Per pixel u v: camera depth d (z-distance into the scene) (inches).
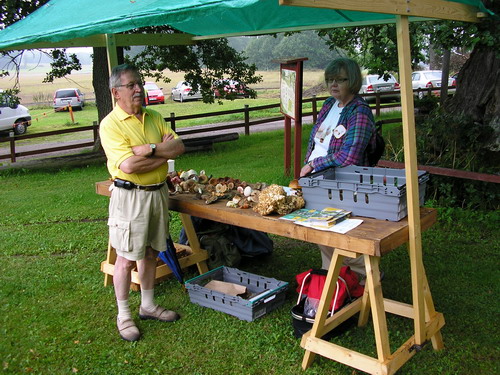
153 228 138.3
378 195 114.8
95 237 226.4
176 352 131.0
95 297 163.9
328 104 145.6
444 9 112.5
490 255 187.5
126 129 130.3
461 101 282.5
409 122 106.3
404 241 111.5
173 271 162.7
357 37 306.7
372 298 109.7
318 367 121.1
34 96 1416.1
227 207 138.6
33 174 406.0
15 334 141.8
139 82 130.3
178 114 924.6
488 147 246.4
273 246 201.8
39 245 217.8
